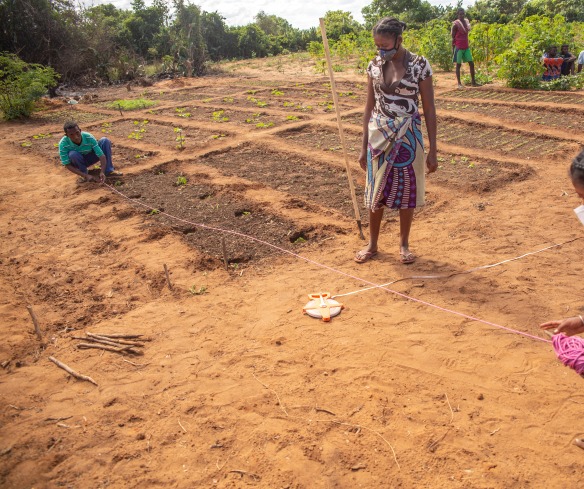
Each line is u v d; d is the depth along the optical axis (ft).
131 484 9.66
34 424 11.20
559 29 54.24
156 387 12.19
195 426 10.96
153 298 15.99
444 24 66.90
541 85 44.91
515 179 24.30
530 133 31.40
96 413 11.46
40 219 22.65
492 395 11.39
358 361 12.70
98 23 73.67
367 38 80.02
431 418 10.85
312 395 11.68
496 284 15.67
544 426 10.49
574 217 19.89
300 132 35.37
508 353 12.66
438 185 24.00
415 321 14.12
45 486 9.71
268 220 21.09
